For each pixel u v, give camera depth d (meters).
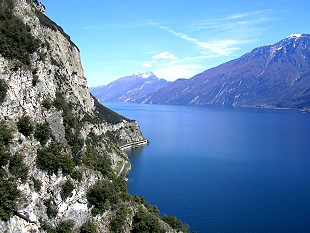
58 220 78.62
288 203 162.62
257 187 186.25
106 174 103.12
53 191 78.62
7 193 68.31
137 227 91.25
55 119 86.56
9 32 82.44
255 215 147.88
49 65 96.81
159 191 174.25
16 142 73.94
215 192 175.50
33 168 75.81
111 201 91.25
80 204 84.00
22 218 71.19
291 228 136.50
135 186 181.50
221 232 131.75
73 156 86.88
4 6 90.75
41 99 85.56
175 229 104.38
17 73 79.44
